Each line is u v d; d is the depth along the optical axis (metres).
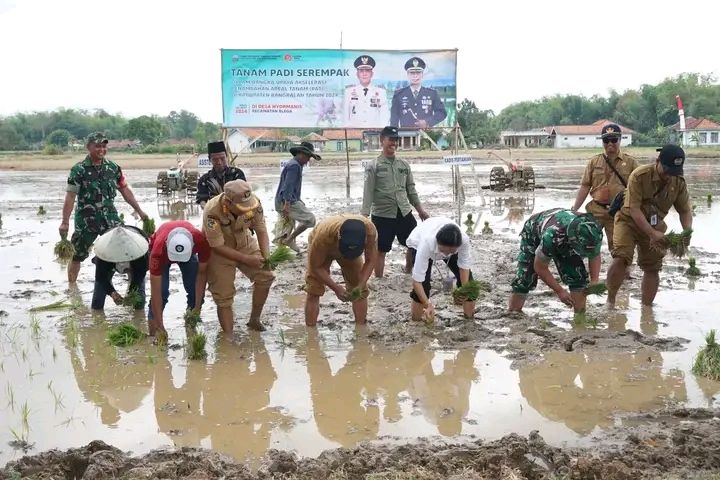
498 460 4.32
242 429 4.95
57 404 5.40
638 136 87.31
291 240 11.11
